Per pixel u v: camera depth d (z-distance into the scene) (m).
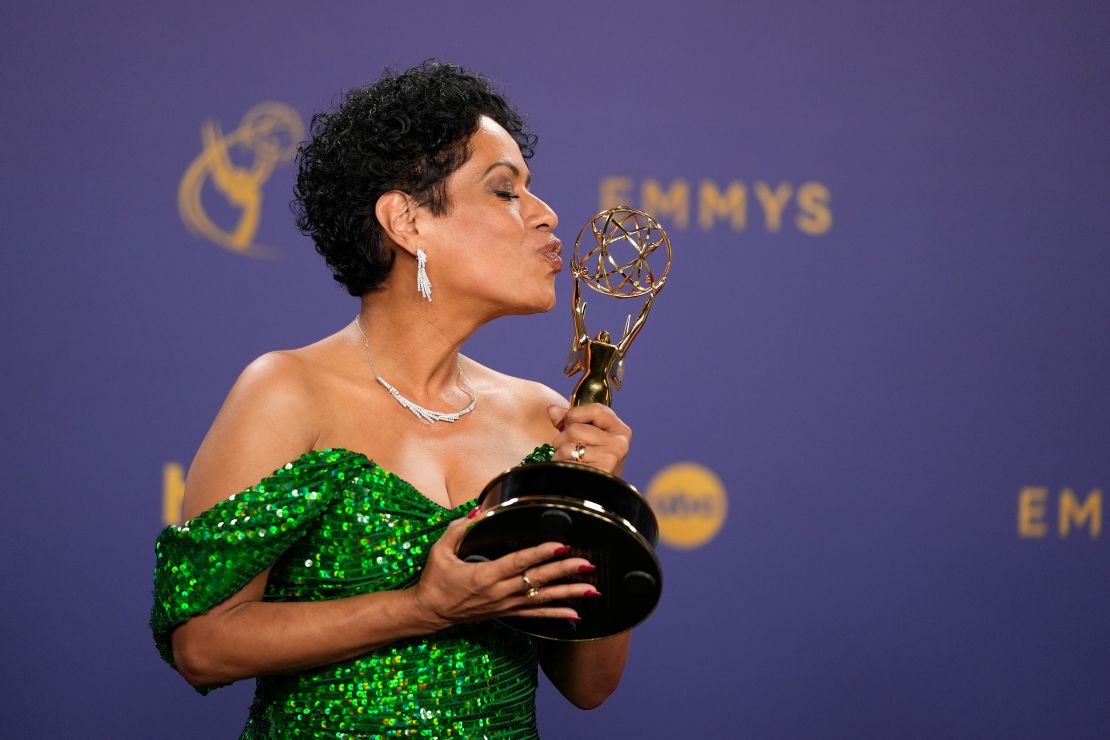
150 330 10.30
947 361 11.21
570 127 10.80
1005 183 11.22
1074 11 11.22
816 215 11.06
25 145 10.12
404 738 4.89
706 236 10.94
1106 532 11.36
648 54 10.87
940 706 11.23
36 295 10.16
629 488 4.47
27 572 10.19
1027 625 11.30
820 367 11.09
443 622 4.54
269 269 10.44
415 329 5.26
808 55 11.02
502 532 4.40
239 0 10.36
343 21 10.49
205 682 4.80
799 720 11.09
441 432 5.26
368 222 5.17
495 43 10.70
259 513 4.62
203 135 10.34
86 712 10.29
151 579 10.32
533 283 5.18
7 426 10.16
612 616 4.70
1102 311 11.32
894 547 11.19
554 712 11.00
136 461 10.30
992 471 11.27
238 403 4.87
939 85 11.14
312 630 4.59
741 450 11.02
